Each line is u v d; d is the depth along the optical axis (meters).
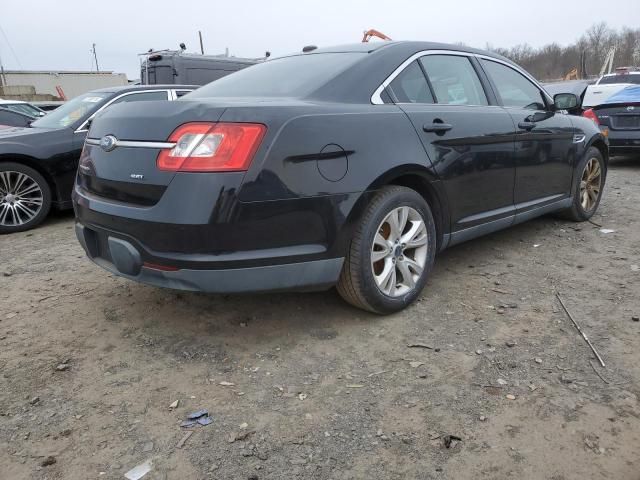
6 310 3.49
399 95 3.31
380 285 3.16
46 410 2.45
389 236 3.19
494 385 2.58
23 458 2.15
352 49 3.52
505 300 3.52
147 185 2.66
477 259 4.29
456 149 3.49
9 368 2.79
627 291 3.60
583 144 4.93
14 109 11.14
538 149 4.30
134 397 2.54
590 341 2.96
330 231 2.83
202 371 2.75
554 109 4.71
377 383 2.62
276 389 2.59
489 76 4.10
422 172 3.25
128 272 2.85
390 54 3.40
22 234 5.55
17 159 5.59
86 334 3.15
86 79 40.06
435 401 2.47
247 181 2.56
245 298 3.58
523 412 2.38
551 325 3.16
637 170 8.53
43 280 4.03
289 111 2.72
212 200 2.53
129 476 2.05
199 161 2.54
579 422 2.30
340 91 3.07
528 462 2.09
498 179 3.90
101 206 2.89
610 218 5.45
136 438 2.26
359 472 2.06
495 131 3.80
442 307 3.42
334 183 2.81
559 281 3.81
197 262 2.58
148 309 3.46
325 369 2.75
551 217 5.45
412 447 2.19
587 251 4.44
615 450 2.14
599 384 2.56
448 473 2.05
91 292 3.77
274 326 3.21
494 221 3.96
